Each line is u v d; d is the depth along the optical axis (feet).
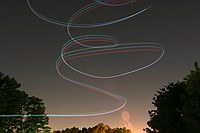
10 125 217.97
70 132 452.76
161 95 152.05
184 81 148.97
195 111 127.24
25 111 233.96
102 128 450.71
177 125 143.64
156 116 154.71
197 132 127.85
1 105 193.47
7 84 206.28
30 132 231.91
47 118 241.96
